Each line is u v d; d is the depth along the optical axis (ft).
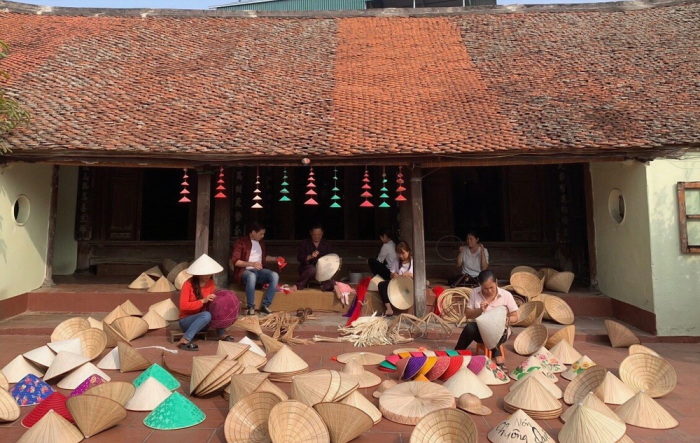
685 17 32.01
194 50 31.32
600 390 13.02
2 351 18.06
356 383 12.41
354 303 22.52
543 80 26.48
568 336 18.03
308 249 24.99
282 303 23.86
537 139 20.57
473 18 36.52
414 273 22.09
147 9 36.58
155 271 27.78
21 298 23.36
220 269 18.79
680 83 24.12
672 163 20.71
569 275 25.18
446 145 20.44
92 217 31.60
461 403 12.63
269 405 11.03
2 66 26.21
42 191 25.31
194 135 21.44
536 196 31.32
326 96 25.70
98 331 17.20
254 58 30.58
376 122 22.93
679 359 17.69
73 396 10.86
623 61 27.55
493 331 15.31
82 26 33.76
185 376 14.89
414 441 10.12
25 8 35.53
